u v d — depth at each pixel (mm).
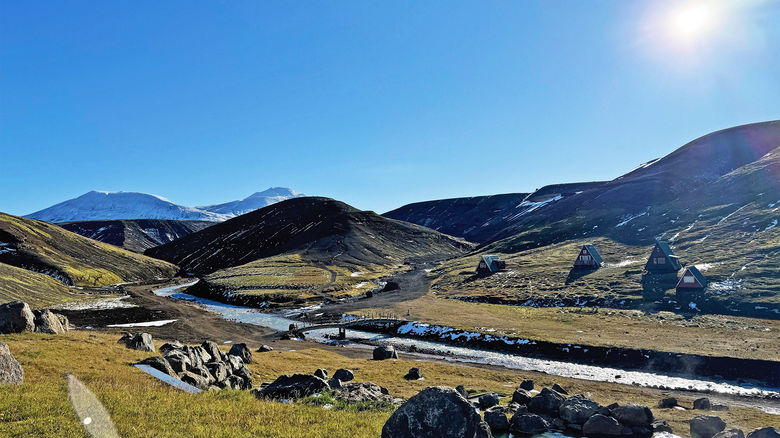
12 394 17547
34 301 117312
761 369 51000
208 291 163000
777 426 31781
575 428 26359
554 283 117312
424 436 15227
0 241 186375
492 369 60219
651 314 80188
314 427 17266
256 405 20688
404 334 87938
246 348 49375
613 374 55844
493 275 143250
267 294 140875
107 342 40156
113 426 14867
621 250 144000
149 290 173375
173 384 26062
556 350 66375
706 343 60375
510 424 26703
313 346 78562
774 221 118688
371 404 25125
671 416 34250
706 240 123188
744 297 78062
